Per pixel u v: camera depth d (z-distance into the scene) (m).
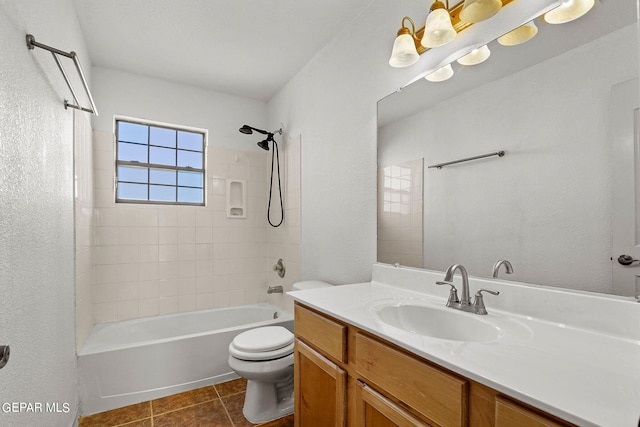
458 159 1.41
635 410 0.56
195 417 1.89
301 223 2.69
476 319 1.12
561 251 1.06
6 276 0.92
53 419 1.37
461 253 1.39
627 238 0.92
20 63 1.03
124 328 2.59
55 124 1.43
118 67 2.70
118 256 2.70
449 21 1.29
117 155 2.80
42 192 1.24
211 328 2.96
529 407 0.63
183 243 2.97
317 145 2.46
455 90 1.42
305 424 1.45
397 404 0.95
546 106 1.10
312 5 1.95
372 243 1.89
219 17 2.05
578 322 0.99
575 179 1.03
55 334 1.41
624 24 0.93
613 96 0.94
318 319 1.35
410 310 1.33
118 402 2.00
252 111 3.35
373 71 1.90
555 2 1.09
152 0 1.90
